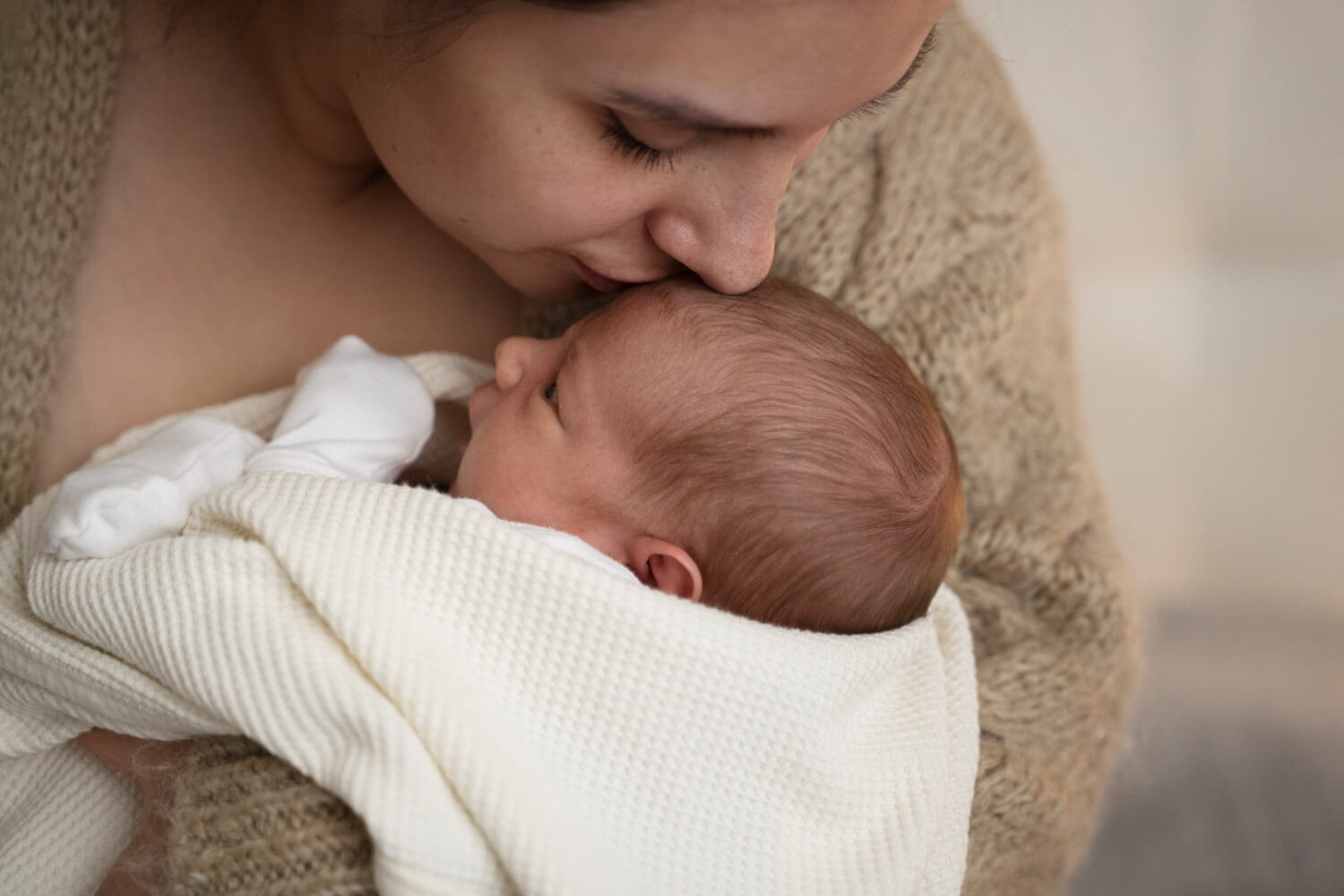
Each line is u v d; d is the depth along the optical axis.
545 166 0.75
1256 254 1.82
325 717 0.71
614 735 0.76
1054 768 1.02
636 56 0.65
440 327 1.14
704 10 0.61
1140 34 1.85
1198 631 1.61
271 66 0.96
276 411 1.01
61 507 0.80
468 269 1.14
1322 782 1.50
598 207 0.78
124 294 1.00
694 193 0.77
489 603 0.77
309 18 0.84
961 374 1.06
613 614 0.76
